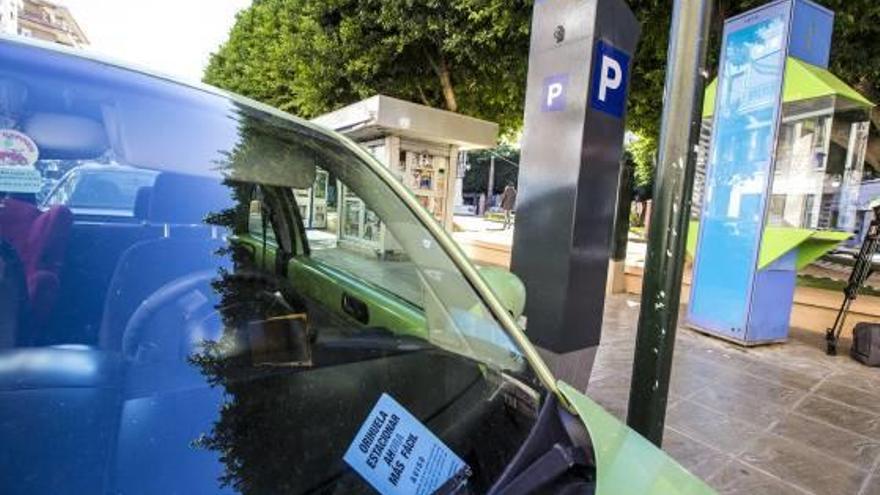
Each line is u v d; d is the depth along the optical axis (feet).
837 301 18.29
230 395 3.42
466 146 30.66
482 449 3.53
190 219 4.16
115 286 3.56
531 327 9.83
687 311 18.42
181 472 2.96
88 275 3.50
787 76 15.29
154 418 3.15
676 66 6.66
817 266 30.60
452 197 31.17
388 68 30.42
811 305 18.99
